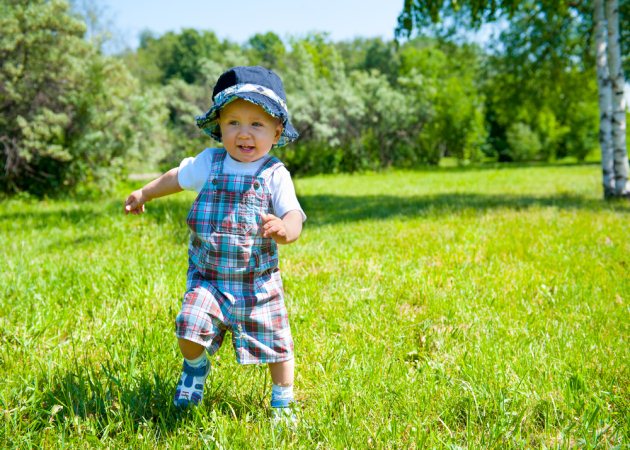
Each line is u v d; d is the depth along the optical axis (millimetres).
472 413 2416
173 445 2164
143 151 15273
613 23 11992
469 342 3334
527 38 16641
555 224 7742
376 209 10820
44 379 2703
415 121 32094
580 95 18797
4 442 2168
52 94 12922
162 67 58375
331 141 26828
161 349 3074
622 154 12094
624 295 4363
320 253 5871
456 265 5395
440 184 20344
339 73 29297
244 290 2445
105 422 2363
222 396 2645
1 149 12578
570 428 2246
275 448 2166
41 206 11406
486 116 52344
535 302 4270
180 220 8016
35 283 4332
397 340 3426
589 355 3121
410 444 2260
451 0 12688
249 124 2445
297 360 3090
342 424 2295
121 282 4445
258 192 2451
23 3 12312
